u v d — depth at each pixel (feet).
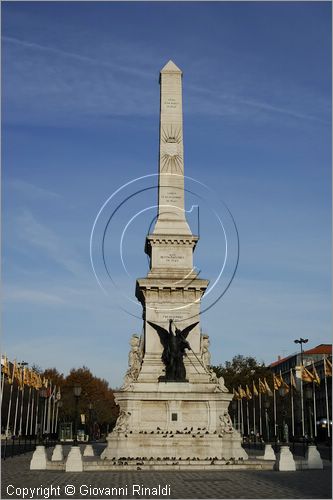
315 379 276.82
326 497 84.38
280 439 396.57
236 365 433.89
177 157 185.06
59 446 157.17
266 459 152.76
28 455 203.00
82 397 469.16
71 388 476.54
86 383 484.74
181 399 154.92
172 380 157.17
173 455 147.43
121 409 156.46
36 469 135.33
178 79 192.03
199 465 136.36
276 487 98.22
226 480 110.11
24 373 295.89
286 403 393.70
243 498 83.56
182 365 159.33
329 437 281.33
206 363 165.99
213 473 125.39
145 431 151.02
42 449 138.72
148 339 166.30
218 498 83.76
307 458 143.54
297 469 137.08
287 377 512.63
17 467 143.13
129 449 147.33
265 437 401.90
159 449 147.84
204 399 155.43
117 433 149.79
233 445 149.79
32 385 323.98
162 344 165.78
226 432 151.23
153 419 153.99
